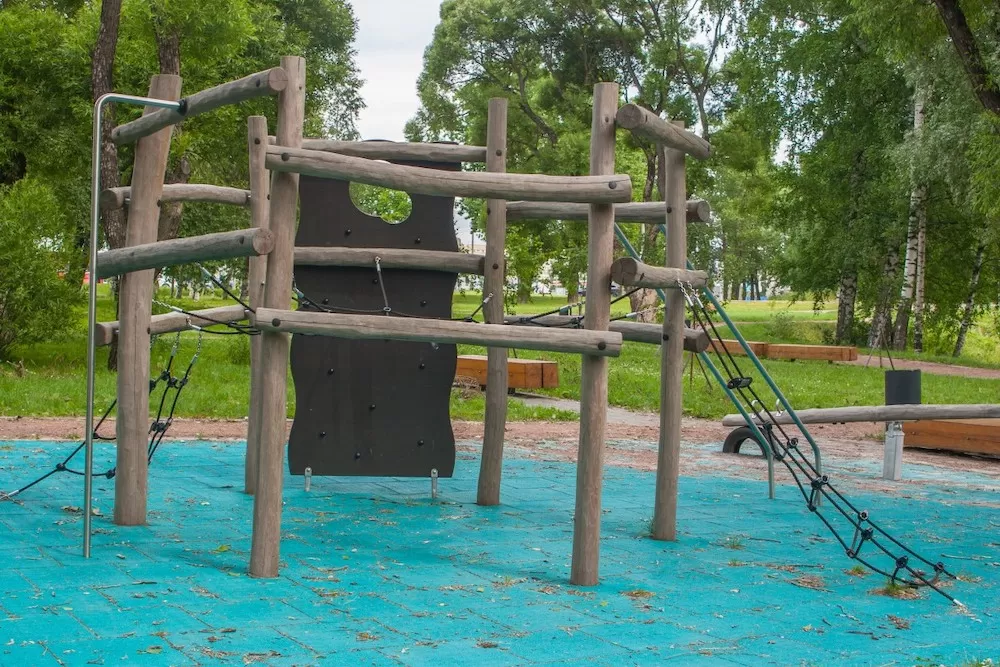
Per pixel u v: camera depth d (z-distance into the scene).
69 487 8.38
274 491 5.66
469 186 5.76
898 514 8.89
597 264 5.96
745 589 5.89
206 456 10.62
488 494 8.44
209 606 4.99
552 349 5.77
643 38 42.41
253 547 5.66
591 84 44.91
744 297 100.94
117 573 5.56
